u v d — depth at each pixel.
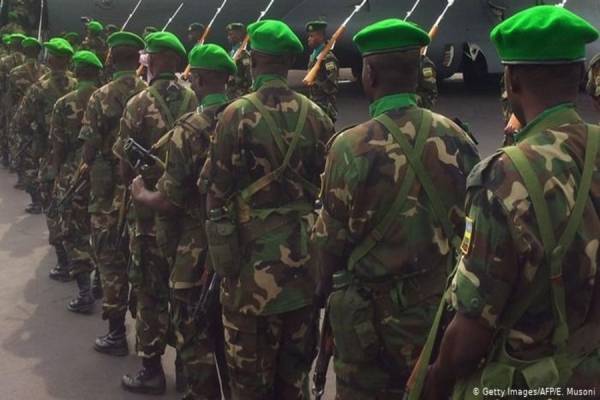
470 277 1.64
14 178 9.36
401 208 2.31
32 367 4.32
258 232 2.91
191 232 3.38
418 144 2.34
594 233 1.62
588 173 1.64
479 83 13.43
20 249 6.58
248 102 2.90
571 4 11.89
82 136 4.39
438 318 1.90
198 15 12.66
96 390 4.04
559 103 1.70
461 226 2.38
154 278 3.78
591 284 1.63
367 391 2.43
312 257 2.98
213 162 2.91
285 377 3.14
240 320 2.98
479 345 1.65
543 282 1.62
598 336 1.69
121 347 4.51
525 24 1.66
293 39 2.96
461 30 12.12
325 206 2.42
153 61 3.84
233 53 11.12
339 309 2.40
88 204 4.97
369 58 2.40
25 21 13.48
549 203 1.60
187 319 3.43
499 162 1.65
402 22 2.39
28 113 6.45
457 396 1.77
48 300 5.41
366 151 2.33
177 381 4.01
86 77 5.29
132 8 12.70
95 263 5.02
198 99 3.62
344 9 12.07
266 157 2.88
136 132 3.77
